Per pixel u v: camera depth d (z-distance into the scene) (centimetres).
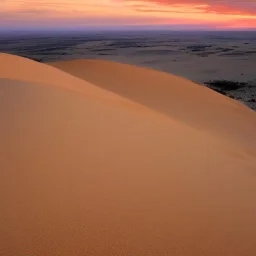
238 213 244
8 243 172
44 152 289
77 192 232
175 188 263
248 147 661
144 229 201
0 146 289
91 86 908
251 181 328
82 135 345
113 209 217
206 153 388
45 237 180
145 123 452
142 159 311
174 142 395
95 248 177
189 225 214
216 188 283
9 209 202
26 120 362
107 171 271
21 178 241
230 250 196
